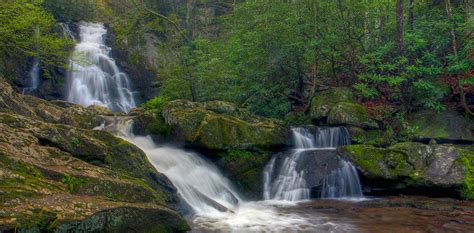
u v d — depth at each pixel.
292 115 13.10
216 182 8.84
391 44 12.05
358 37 12.88
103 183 5.46
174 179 7.82
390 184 8.96
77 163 5.87
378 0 12.97
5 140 5.41
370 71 12.83
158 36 23.70
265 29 13.26
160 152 8.89
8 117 6.26
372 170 8.95
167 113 9.73
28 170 4.91
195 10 24.42
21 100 8.83
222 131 9.39
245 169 9.43
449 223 6.45
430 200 8.25
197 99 15.22
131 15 20.77
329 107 11.99
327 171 9.27
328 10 12.77
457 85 11.48
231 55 14.77
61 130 6.41
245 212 7.56
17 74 16.80
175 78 15.02
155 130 9.70
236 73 14.70
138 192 5.83
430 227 6.21
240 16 15.54
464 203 7.87
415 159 9.02
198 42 15.88
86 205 4.64
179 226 5.62
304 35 13.20
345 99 12.20
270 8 13.88
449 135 10.39
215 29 25.08
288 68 14.37
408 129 10.85
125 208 4.91
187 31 20.52
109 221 4.69
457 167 8.53
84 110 10.14
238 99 14.58
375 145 10.69
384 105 12.11
